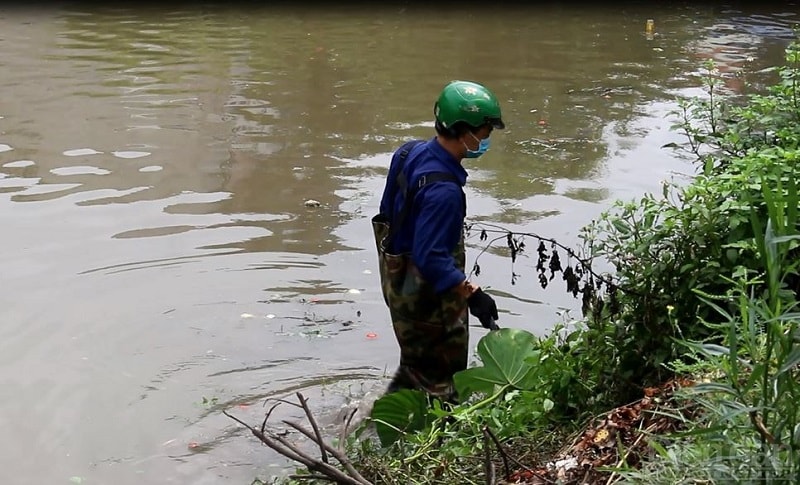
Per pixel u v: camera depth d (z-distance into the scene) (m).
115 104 10.36
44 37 13.95
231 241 6.95
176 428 4.80
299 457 3.50
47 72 11.74
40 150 8.81
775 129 5.20
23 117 9.83
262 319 5.89
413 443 3.97
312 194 7.82
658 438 3.04
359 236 7.05
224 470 4.46
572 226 7.07
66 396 5.06
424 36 14.59
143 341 5.62
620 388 4.22
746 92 10.91
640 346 4.28
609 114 10.08
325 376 5.30
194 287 6.29
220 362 5.42
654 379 4.21
